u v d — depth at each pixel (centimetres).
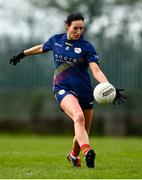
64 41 1977
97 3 5738
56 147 3225
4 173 1908
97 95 1833
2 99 4859
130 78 4775
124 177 1775
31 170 1991
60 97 1956
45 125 4800
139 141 3884
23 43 4772
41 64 4803
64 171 1920
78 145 2059
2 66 4816
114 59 4772
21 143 3609
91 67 1934
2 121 4838
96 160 2336
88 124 2055
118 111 4797
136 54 4769
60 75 1977
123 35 4778
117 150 2925
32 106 4838
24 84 4831
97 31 4828
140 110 4784
